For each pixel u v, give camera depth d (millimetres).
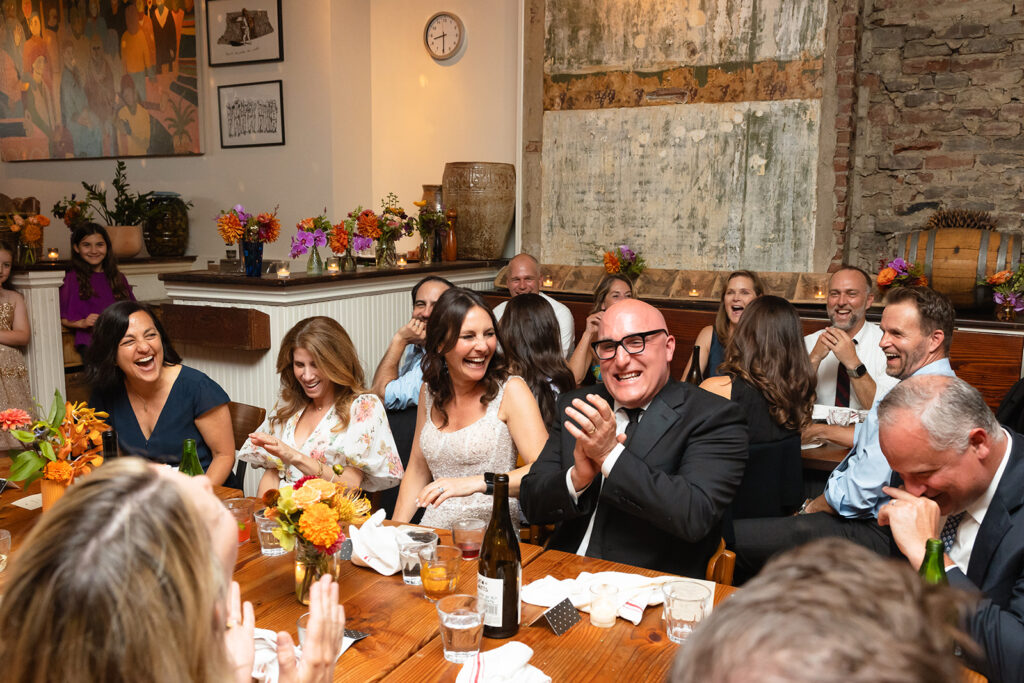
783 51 4574
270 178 6191
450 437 2408
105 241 5242
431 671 1353
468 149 5793
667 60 4867
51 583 673
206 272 4250
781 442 2574
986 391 3939
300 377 2584
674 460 1962
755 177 4727
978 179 4688
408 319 4773
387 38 5996
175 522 719
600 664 1372
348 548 1839
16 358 4371
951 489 1497
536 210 5359
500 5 5527
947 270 4086
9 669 688
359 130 6055
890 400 1509
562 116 5207
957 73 4668
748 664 430
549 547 2150
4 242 4344
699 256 4922
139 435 2703
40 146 7441
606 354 1985
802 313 4461
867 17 4824
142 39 6617
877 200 4949
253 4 6012
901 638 428
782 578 486
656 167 4973
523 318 2871
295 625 1507
